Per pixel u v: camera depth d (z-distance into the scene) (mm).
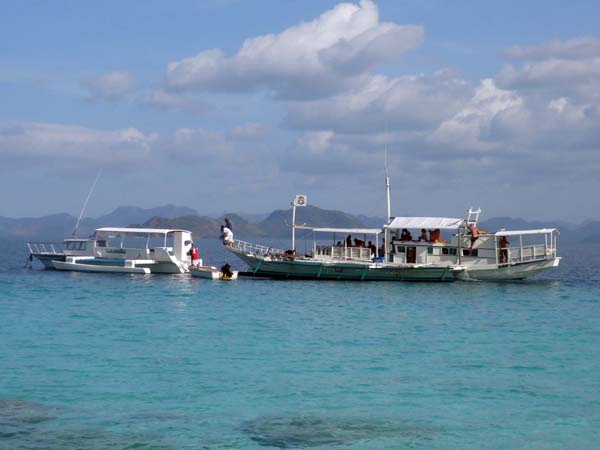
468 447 19469
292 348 32906
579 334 37406
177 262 73000
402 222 66000
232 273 68875
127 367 28375
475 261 64312
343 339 35562
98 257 76750
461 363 29625
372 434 20406
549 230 64625
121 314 44562
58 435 19906
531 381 26438
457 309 48094
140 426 20812
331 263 65312
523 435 20406
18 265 97062
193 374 27250
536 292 59531
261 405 23125
